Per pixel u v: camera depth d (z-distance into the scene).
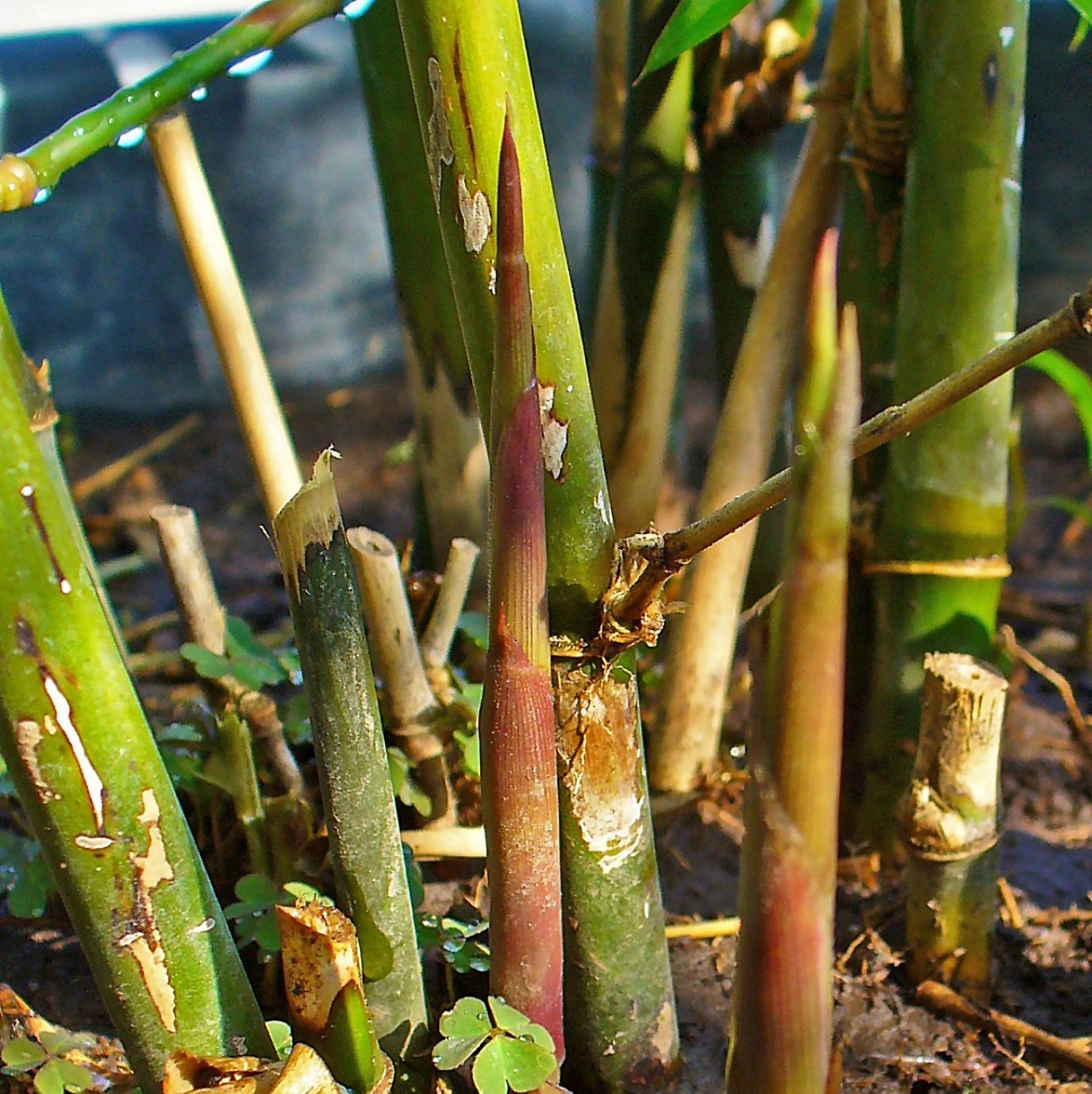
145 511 0.98
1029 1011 0.46
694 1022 0.45
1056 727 0.62
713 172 0.53
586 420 0.36
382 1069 0.35
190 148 0.40
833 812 0.29
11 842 0.47
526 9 1.09
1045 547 0.92
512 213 0.30
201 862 0.34
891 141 0.45
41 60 1.07
